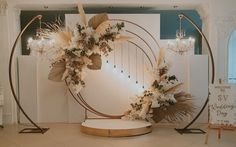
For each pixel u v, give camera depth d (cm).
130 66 572
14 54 563
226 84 429
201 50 644
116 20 570
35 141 435
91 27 504
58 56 504
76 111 571
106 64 570
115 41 531
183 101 527
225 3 565
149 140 442
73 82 514
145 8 620
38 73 570
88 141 436
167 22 659
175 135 476
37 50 515
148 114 526
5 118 565
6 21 557
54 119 576
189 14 659
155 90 516
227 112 427
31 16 636
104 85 571
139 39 573
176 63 570
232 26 566
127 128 469
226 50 570
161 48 538
